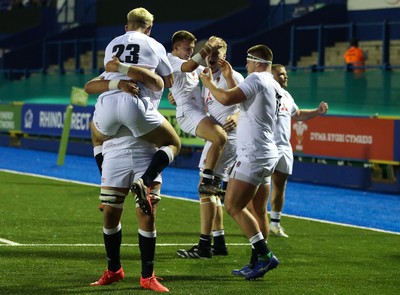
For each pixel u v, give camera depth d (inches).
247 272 1116.5
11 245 1290.6
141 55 997.8
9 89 3848.4
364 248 1402.6
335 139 2468.0
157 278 1066.7
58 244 1315.2
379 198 2209.6
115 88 979.3
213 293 997.8
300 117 1503.4
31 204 1804.9
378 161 2356.1
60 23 4958.2
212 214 1248.2
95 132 1018.7
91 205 1820.9
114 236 1023.0
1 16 5226.4
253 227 1081.4
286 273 1151.6
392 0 3491.6
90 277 1068.5
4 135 3848.4
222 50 1277.1
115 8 4532.5
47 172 2630.4
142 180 964.6
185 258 1245.7
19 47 4724.4
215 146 1256.8
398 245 1446.9
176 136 1011.3
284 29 3499.0
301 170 2603.3
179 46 1296.8
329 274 1156.5
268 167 1091.9
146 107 984.9
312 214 1868.8
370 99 2455.7
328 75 2578.7
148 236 1004.6
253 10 3978.8
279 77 1460.4
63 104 3452.3
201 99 1307.8
